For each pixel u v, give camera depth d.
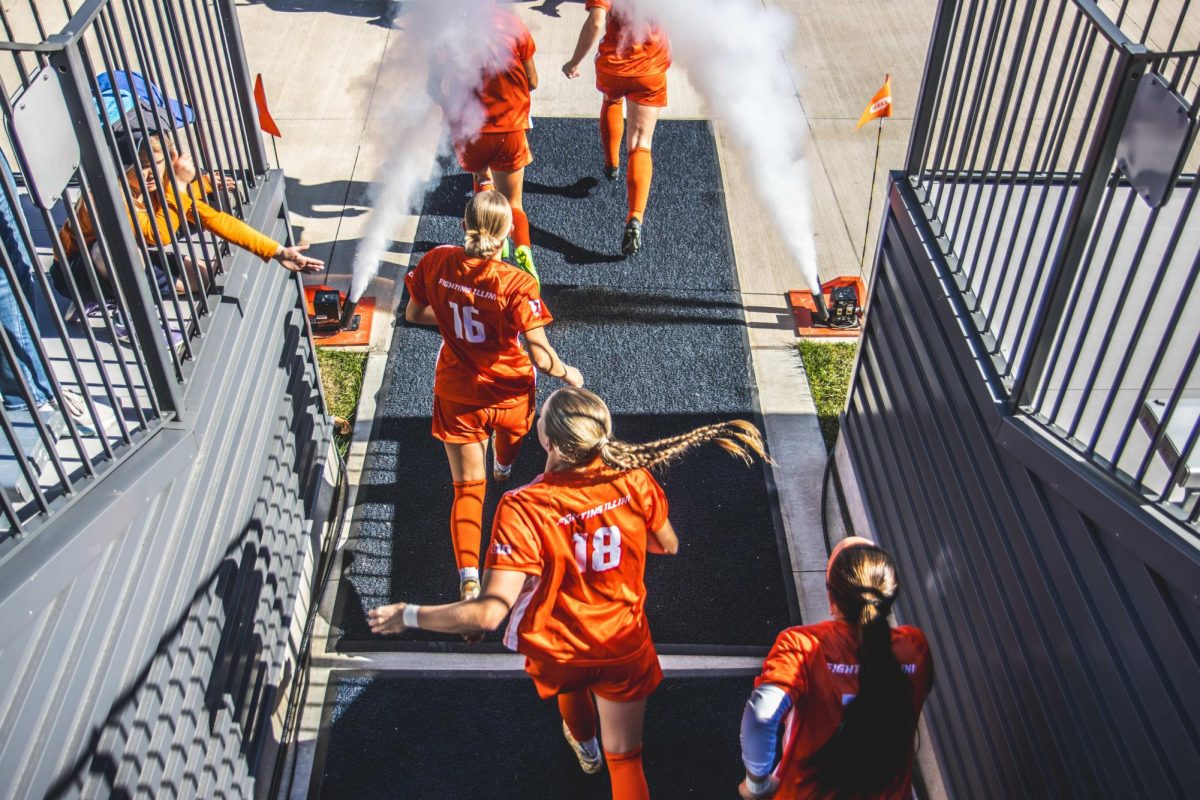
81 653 2.32
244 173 3.94
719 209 6.62
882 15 8.62
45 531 2.26
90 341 2.54
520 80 5.13
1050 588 2.72
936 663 3.68
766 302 5.96
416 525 4.72
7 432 2.19
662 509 2.99
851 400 4.79
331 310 5.64
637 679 3.08
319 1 8.70
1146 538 2.23
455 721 3.96
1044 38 7.64
